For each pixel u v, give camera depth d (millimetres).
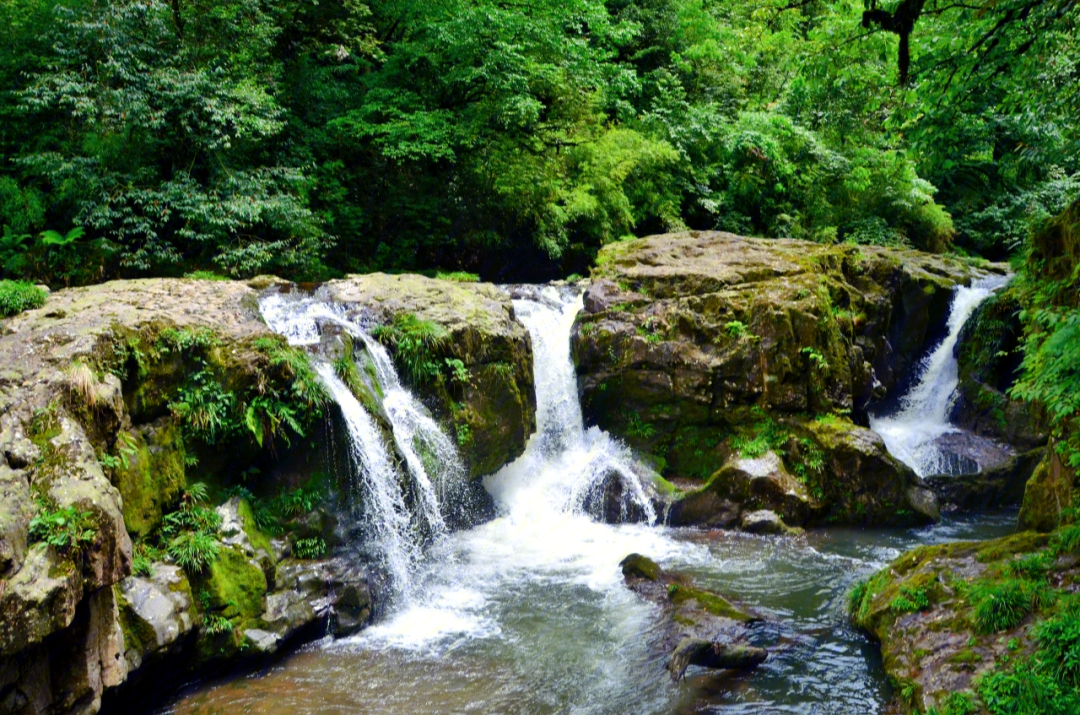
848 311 12945
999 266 16484
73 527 5344
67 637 5422
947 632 6312
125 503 6684
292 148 14516
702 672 6934
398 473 8977
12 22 12734
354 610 7930
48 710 5227
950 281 14852
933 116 9891
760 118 22078
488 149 16484
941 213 22953
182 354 7703
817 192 22500
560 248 17203
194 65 13164
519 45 15484
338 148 15820
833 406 11820
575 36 18953
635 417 12125
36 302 8461
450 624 8039
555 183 17359
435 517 9672
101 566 5500
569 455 12148
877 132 21906
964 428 13922
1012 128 16734
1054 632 5555
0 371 6586
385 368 9727
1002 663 5676
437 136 15062
